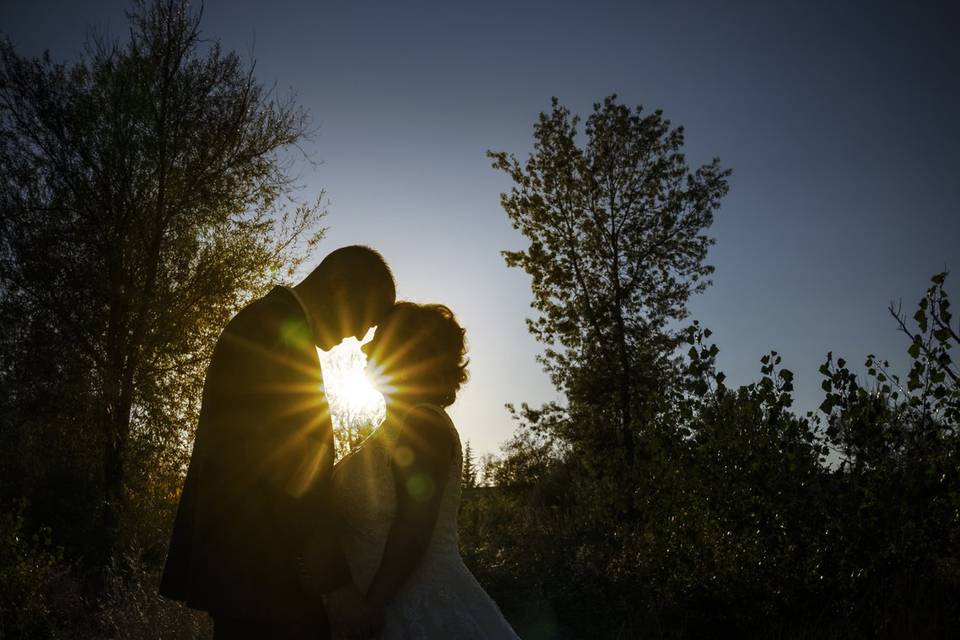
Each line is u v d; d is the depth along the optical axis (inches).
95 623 250.4
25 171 497.0
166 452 482.6
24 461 485.4
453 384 112.2
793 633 210.2
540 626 235.6
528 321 854.5
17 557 295.6
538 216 853.2
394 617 104.3
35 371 485.1
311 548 94.7
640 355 797.9
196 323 509.4
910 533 209.8
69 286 491.8
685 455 253.4
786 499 224.2
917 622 192.1
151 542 390.0
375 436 110.5
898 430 215.0
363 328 109.8
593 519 320.8
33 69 496.4
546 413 810.2
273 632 93.4
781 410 232.4
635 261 837.2
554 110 860.6
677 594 239.5
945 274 204.1
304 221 546.9
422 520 102.6
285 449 95.0
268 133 542.6
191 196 520.4
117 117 504.7
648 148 846.5
